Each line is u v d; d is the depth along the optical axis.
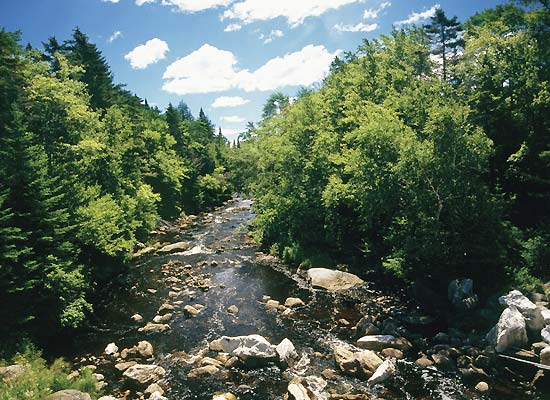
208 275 28.92
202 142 94.00
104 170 37.94
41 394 12.60
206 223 54.03
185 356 17.06
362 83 36.38
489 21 33.19
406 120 26.98
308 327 19.66
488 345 15.84
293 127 38.06
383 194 22.17
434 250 20.03
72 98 34.53
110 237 28.66
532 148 22.80
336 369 15.50
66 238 23.52
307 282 26.67
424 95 25.30
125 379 15.12
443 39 41.78
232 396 13.73
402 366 15.42
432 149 20.52
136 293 25.84
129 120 55.03
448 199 20.75
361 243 30.78
